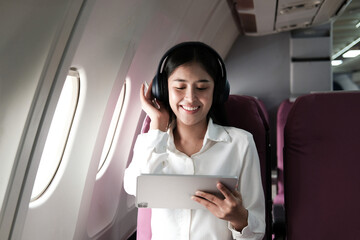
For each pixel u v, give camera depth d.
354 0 3.63
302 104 1.55
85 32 1.25
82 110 1.50
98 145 1.62
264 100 3.90
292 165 1.54
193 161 1.40
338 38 4.59
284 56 3.81
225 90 1.41
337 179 1.48
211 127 1.42
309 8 2.81
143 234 1.54
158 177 1.12
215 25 2.92
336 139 1.49
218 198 1.15
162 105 1.44
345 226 1.46
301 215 1.50
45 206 1.46
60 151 1.52
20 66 1.04
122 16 1.41
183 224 1.34
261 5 2.55
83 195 1.62
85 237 1.78
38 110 1.06
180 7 2.04
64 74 1.10
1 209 1.06
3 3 0.96
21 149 1.06
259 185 1.38
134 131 2.14
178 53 1.26
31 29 1.01
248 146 1.40
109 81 1.54
